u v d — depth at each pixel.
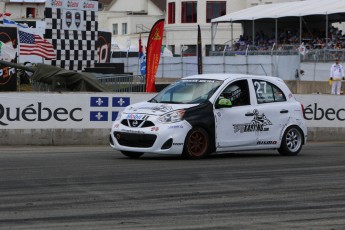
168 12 155.00
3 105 38.28
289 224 17.95
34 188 22.55
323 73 85.81
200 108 30.81
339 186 24.09
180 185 23.62
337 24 121.56
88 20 72.19
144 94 40.78
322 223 18.16
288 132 33.72
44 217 18.27
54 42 69.88
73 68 71.44
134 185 23.45
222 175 26.16
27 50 66.12
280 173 27.05
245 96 32.47
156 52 48.25
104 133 40.09
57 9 69.75
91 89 49.66
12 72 64.06
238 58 93.69
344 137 46.28
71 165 28.36
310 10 97.44
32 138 38.75
